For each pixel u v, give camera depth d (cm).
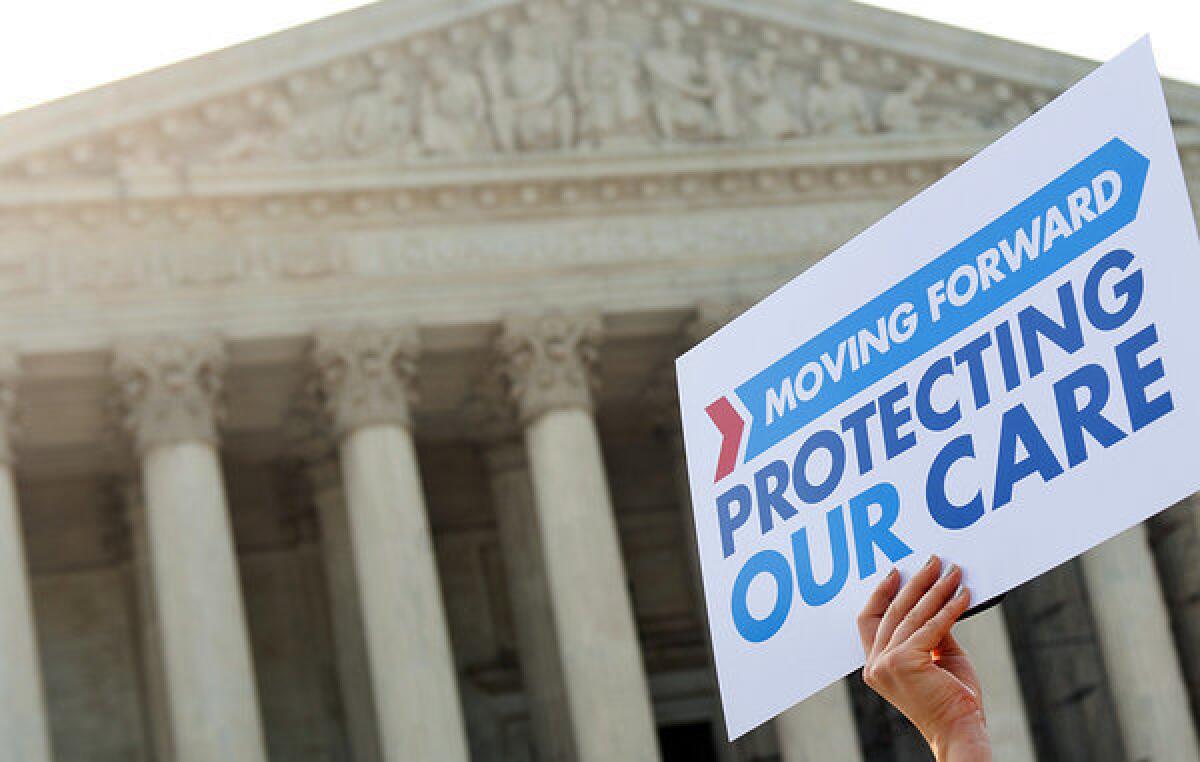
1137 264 781
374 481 6625
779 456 923
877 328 883
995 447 826
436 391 7294
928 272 863
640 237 7019
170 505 6450
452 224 6906
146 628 7138
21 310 6456
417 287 6819
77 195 6462
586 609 6656
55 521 7769
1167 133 774
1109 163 793
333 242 6788
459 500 8338
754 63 7219
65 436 7012
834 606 889
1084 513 793
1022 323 820
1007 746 6812
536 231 6969
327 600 7938
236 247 6694
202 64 6588
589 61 7069
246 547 7962
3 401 6425
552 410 6844
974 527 830
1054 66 7350
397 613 6519
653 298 6975
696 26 7175
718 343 960
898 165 7200
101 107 6481
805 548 906
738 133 7088
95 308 6519
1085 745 7875
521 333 6862
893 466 866
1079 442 794
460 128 6894
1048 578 7994
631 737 6544
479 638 8225
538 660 7388
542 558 7375
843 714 6831
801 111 7194
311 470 7369
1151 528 7944
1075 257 804
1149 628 7044
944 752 794
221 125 6669
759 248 7062
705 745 8269
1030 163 823
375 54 6838
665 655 8188
